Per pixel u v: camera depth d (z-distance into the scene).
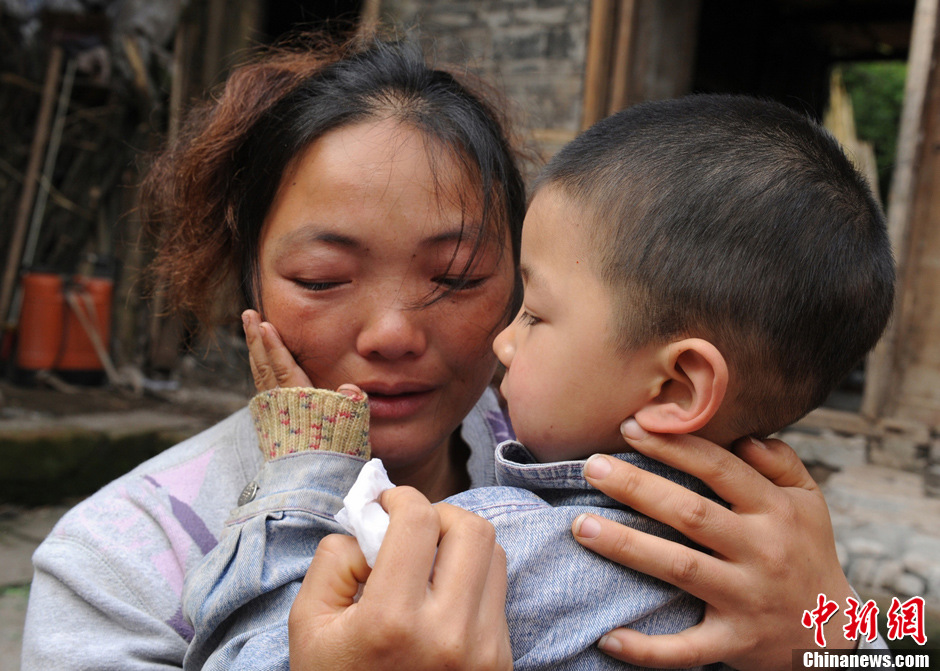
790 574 0.87
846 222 0.84
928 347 4.71
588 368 0.86
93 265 6.21
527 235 0.93
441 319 1.00
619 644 0.81
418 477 1.16
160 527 0.99
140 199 1.34
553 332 0.89
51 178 6.17
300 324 0.99
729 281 0.80
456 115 1.01
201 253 1.13
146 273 1.35
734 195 0.81
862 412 4.88
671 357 0.81
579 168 0.89
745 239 0.80
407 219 0.96
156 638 0.93
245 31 6.29
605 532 0.82
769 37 8.79
